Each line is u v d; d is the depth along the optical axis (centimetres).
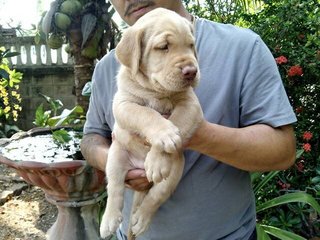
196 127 45
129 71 49
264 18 109
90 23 135
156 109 48
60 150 91
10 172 149
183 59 45
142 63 48
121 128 49
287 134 50
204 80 50
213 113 50
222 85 50
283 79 101
